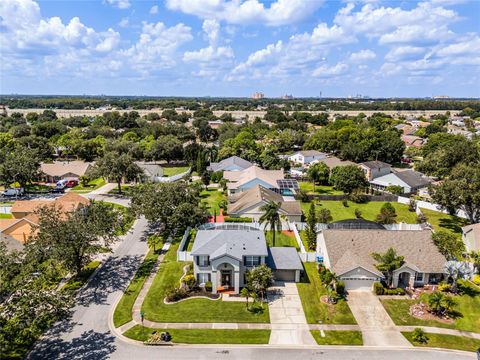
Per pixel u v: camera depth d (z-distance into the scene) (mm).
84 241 43844
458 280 46656
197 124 198750
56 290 41875
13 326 30641
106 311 39094
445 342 34688
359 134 135000
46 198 84062
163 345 33781
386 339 35062
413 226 63469
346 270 43438
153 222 61938
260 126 187625
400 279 45125
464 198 61156
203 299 41438
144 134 163250
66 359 31812
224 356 32438
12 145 123750
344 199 84000
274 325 36938
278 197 74812
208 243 44906
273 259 46406
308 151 128875
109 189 92562
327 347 33844
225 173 97688
